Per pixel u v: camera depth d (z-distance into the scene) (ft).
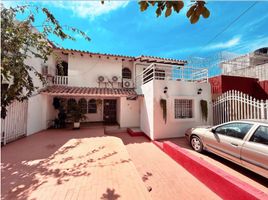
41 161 14.60
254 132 12.91
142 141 27.66
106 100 43.55
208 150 17.95
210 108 29.84
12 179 11.13
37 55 14.06
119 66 42.45
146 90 30.37
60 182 10.77
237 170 14.96
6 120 20.40
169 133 27.25
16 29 11.09
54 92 29.81
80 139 23.30
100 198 9.02
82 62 39.78
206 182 12.96
